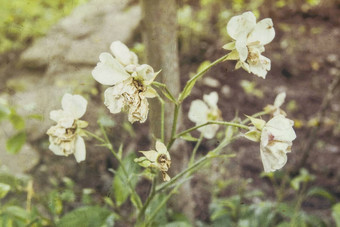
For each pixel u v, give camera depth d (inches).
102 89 50.6
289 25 90.4
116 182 28.6
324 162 55.3
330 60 80.7
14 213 28.6
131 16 59.1
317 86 73.1
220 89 67.9
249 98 67.3
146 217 27.2
